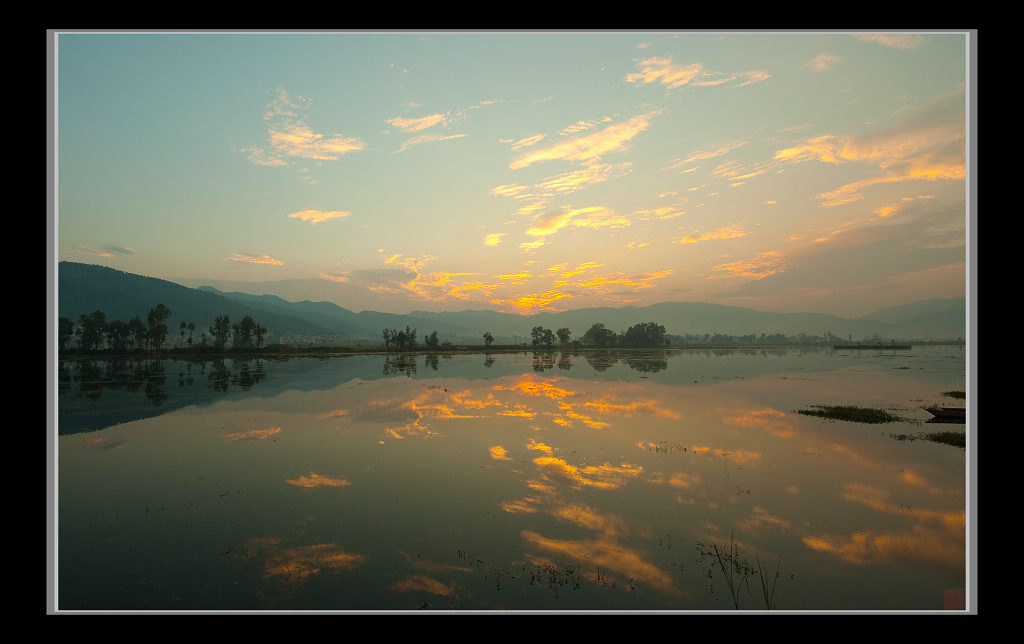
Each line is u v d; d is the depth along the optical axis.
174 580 10.18
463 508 14.38
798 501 14.99
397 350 141.62
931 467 18.75
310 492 15.84
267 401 36.12
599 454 20.61
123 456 20.42
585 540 12.18
